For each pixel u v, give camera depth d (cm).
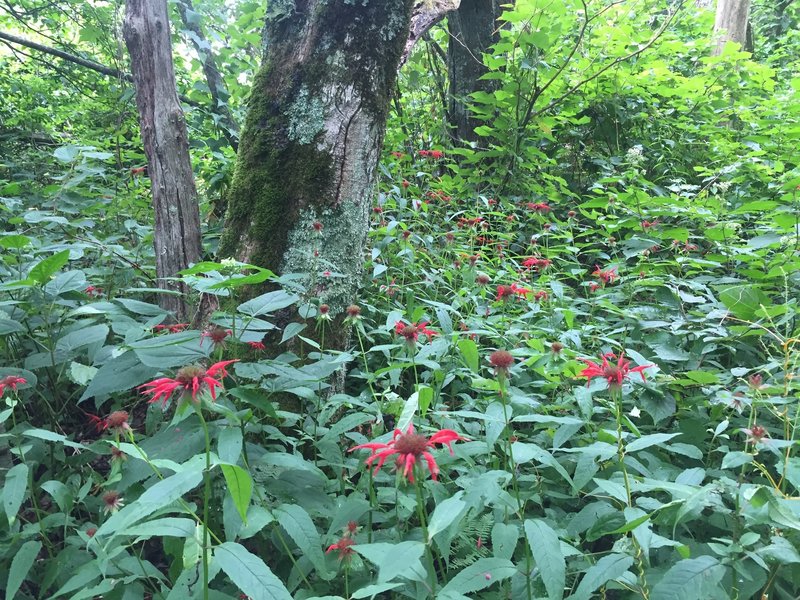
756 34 1114
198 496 170
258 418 198
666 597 119
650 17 836
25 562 143
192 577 136
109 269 312
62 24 652
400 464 118
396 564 108
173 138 287
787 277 286
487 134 573
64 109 711
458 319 292
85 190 371
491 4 655
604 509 154
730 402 177
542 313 290
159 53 281
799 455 196
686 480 150
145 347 156
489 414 160
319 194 248
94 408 261
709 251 375
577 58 658
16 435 163
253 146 257
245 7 476
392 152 553
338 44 248
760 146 518
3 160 524
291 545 167
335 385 243
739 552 128
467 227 422
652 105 639
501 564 123
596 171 614
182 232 289
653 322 271
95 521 191
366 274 329
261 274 161
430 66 713
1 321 198
